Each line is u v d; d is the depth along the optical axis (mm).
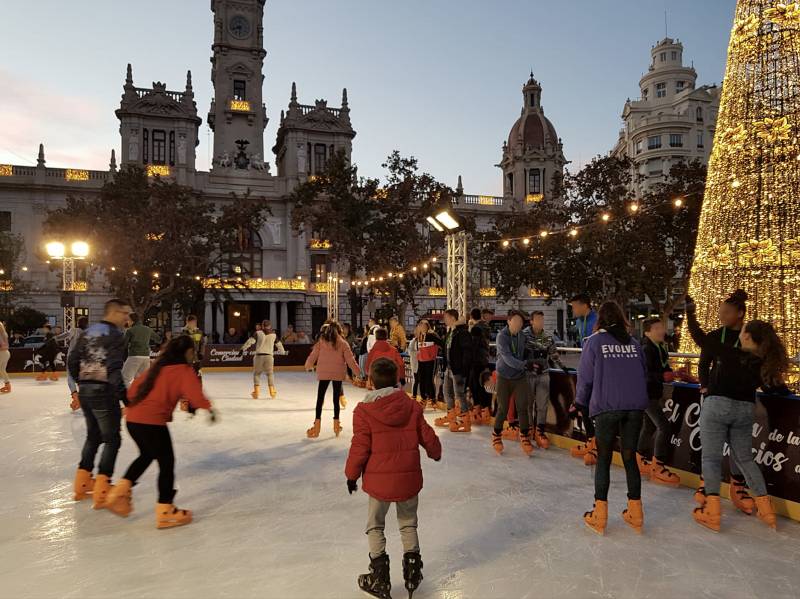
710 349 5105
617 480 6609
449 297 13617
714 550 4488
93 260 32719
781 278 8773
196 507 5543
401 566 4188
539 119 62094
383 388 3893
